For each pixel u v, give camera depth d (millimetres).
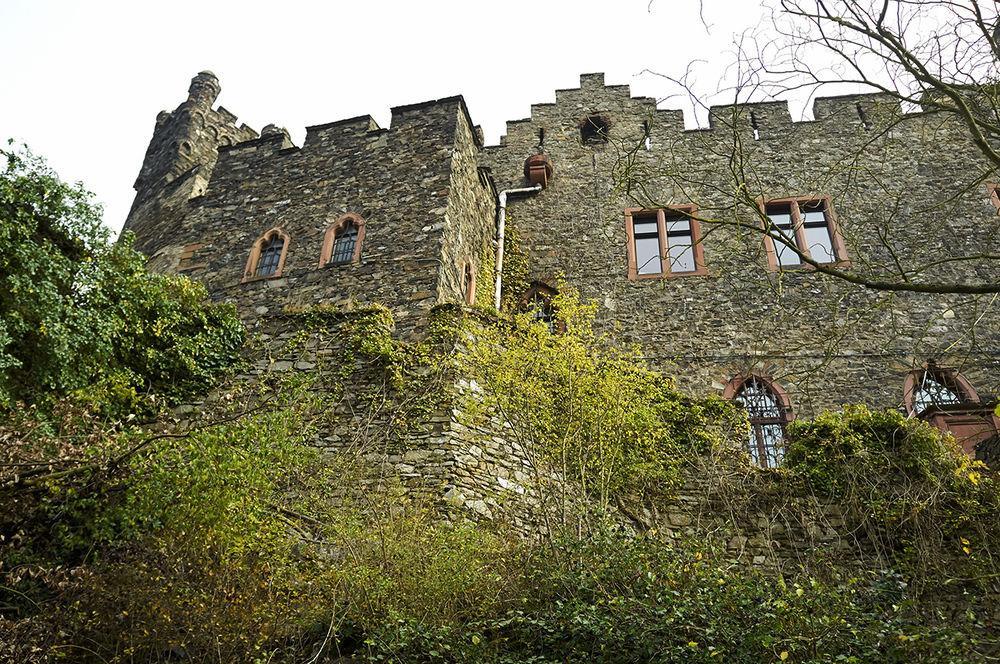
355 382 10414
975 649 7230
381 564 6961
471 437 9664
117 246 10438
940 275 14359
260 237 14305
